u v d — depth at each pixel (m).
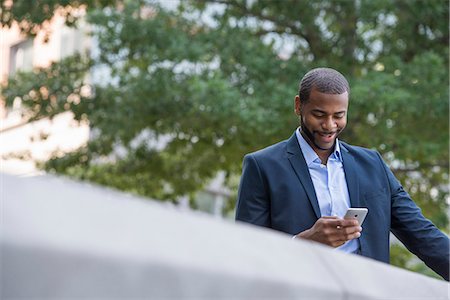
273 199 3.39
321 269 1.23
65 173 13.71
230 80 12.30
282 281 1.09
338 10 12.74
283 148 3.49
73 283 0.84
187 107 12.23
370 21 12.42
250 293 1.03
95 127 12.86
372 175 3.49
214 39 12.45
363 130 12.15
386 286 1.40
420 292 1.53
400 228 3.55
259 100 11.59
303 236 3.14
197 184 14.09
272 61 12.27
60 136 21.59
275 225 3.39
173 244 0.96
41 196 0.88
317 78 3.38
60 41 21.22
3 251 0.80
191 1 13.30
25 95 13.31
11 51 22.55
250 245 1.10
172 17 13.05
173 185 14.01
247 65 12.17
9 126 22.97
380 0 12.05
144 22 12.42
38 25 12.73
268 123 11.34
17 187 0.87
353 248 3.40
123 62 13.28
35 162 14.11
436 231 3.49
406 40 12.97
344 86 3.40
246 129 11.66
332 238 3.12
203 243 1.01
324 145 3.41
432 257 3.49
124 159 14.12
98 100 13.00
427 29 13.11
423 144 11.94
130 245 0.90
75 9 12.91
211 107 11.41
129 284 0.88
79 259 0.84
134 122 12.56
